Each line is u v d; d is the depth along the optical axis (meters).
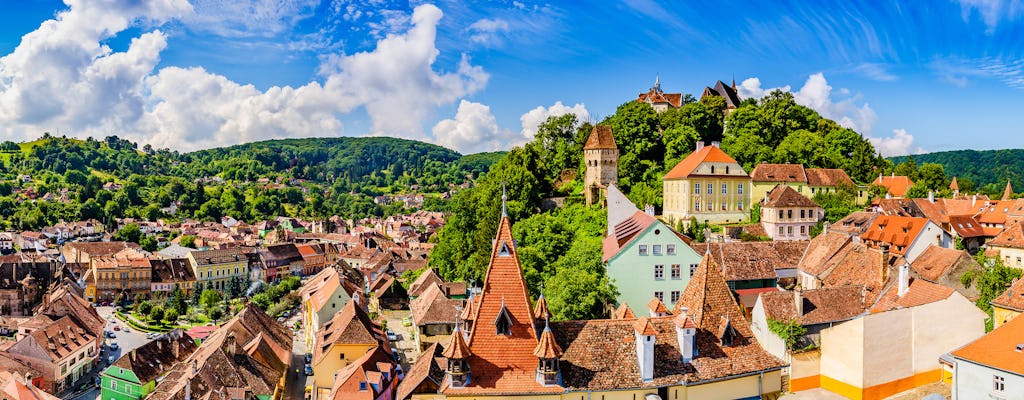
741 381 57.62
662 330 58.03
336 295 138.25
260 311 138.00
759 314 82.50
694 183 153.12
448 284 134.25
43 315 153.88
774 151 190.12
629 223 114.44
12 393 90.38
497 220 150.75
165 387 106.56
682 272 95.50
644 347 55.34
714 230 146.25
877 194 171.88
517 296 56.16
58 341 135.88
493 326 55.50
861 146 192.75
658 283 95.19
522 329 55.50
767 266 110.69
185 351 133.12
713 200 154.62
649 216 111.12
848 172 187.12
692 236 139.88
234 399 98.94
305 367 122.81
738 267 109.31
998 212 147.12
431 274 150.25
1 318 187.38
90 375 142.88
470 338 55.44
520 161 177.50
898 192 177.75
